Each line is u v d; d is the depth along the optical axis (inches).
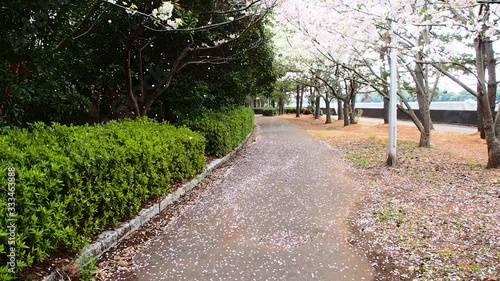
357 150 415.5
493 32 227.3
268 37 428.5
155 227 166.7
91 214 132.7
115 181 150.2
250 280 117.3
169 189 213.9
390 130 308.3
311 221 175.2
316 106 1138.7
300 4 372.8
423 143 420.5
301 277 119.4
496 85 403.2
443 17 246.7
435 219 168.4
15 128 152.4
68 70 246.2
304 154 405.1
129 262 129.8
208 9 287.9
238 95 522.6
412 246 140.0
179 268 125.7
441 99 1212.5
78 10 209.3
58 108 204.4
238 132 450.0
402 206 191.0
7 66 177.6
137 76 323.3
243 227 167.2
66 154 128.2
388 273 121.7
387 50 354.0
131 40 264.4
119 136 180.7
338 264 129.0
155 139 202.1
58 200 111.7
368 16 286.7
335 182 260.4
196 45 343.3
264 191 235.1
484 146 422.6
